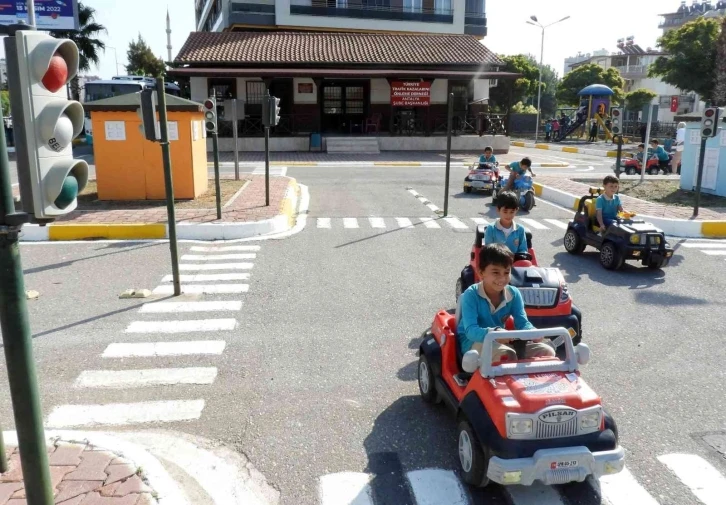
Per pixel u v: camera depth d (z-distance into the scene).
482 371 4.05
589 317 7.66
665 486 4.18
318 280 9.08
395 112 33.84
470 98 34.38
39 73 3.04
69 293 8.34
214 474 4.27
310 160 26.83
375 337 6.87
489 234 6.95
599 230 10.40
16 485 3.89
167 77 45.00
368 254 10.70
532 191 15.30
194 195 14.85
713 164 16.78
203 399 5.38
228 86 31.69
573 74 61.69
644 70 80.50
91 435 4.52
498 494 4.09
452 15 44.09
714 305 8.16
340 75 30.30
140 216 12.51
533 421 3.72
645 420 5.08
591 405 3.84
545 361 4.17
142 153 14.37
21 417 3.20
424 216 14.31
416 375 5.90
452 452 4.58
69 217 12.34
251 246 11.14
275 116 13.69
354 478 4.24
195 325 7.18
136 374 5.86
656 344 6.76
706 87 42.91
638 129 49.97
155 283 8.84
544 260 10.65
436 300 8.20
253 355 6.34
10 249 3.04
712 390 5.64
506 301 4.58
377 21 42.53
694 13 96.88
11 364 3.14
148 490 3.83
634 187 18.69
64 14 33.53
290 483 4.18
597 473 3.74
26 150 3.05
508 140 33.03
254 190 16.61
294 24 40.88
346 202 16.22
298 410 5.21
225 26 42.28
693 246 11.70
